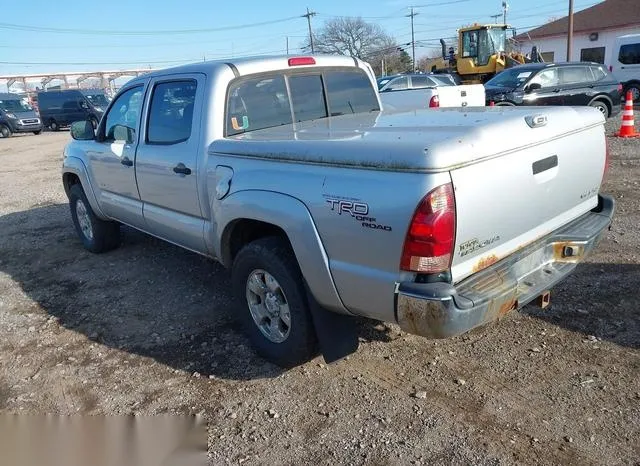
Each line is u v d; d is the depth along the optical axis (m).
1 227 8.28
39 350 4.35
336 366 3.83
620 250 5.43
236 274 3.89
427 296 2.73
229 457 3.04
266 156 3.49
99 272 5.96
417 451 2.97
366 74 5.18
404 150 2.74
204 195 4.15
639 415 3.12
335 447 3.05
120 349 4.28
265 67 4.37
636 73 21.89
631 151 10.74
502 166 2.97
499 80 15.34
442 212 2.67
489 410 3.26
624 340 3.85
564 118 3.47
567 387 3.41
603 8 42.34
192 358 4.08
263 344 3.90
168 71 4.63
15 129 29.80
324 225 3.10
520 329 4.11
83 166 6.03
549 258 3.55
